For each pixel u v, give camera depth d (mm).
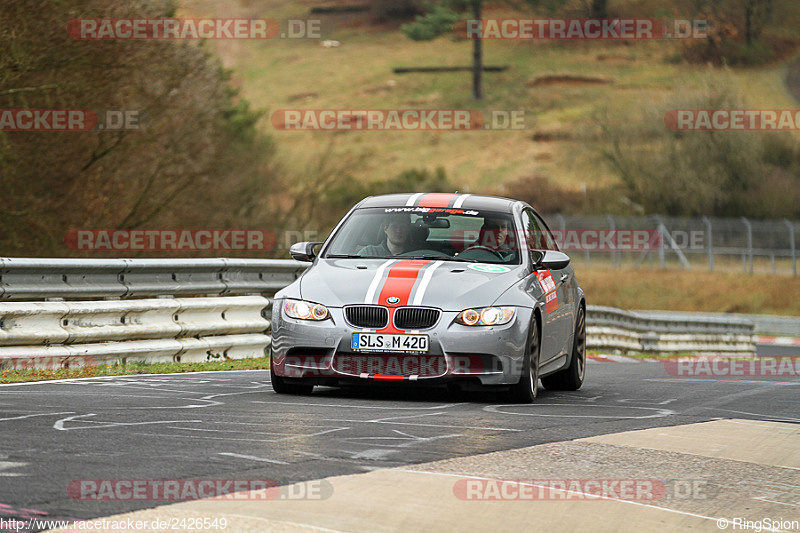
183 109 73000
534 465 19734
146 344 36938
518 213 33688
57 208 66438
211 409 25438
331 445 20750
